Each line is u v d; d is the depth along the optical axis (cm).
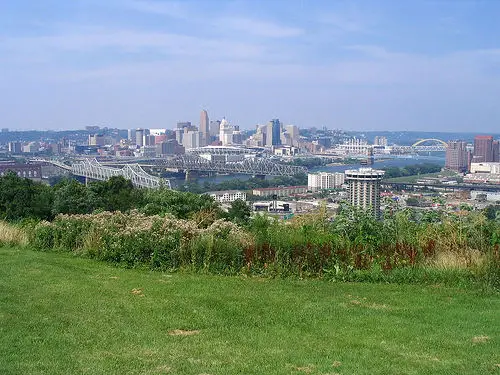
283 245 986
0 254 1077
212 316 669
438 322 655
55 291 770
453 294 790
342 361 529
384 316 679
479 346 574
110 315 665
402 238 1010
